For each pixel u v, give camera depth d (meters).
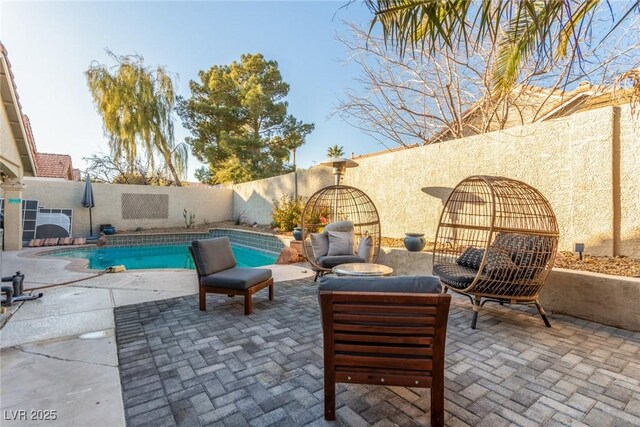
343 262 5.16
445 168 5.94
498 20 2.24
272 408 1.96
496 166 5.22
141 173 13.38
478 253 4.12
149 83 12.56
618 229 4.04
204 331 3.13
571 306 3.62
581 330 3.22
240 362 2.52
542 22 2.21
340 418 1.87
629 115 3.95
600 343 2.91
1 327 3.16
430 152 6.19
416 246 5.26
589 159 4.23
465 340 2.98
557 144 4.55
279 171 16.98
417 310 1.74
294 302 4.11
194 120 15.54
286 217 9.29
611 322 3.31
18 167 7.59
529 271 3.24
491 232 3.26
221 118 15.55
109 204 11.71
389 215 6.98
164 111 13.03
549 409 1.96
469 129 8.08
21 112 6.48
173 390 2.14
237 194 14.24
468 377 2.33
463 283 3.45
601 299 3.38
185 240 11.72
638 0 2.31
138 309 3.77
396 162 6.82
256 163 16.16
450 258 4.64
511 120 7.83
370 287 1.81
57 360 2.52
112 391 2.11
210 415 1.89
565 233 4.48
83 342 2.85
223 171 15.84
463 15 2.20
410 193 6.55
